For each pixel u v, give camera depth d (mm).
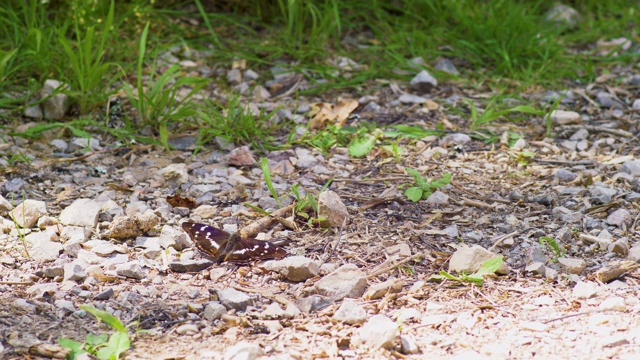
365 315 6582
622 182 9242
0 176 9031
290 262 7215
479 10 13617
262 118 10406
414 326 6520
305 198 8336
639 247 7668
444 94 11750
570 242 7941
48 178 9102
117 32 11844
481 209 8625
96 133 10250
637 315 6629
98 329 6414
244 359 5844
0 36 11711
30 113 10375
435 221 8359
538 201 8773
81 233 7832
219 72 12031
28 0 12359
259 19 13453
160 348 6160
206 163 9648
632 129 10828
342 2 13680
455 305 6863
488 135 10570
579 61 12812
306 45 12539
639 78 12203
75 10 11172
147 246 7695
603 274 7195
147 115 10344
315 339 6316
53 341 6207
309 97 11570
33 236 7742
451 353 6164
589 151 10180
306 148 10062
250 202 8695
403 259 7578
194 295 6926
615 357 6051
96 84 10578
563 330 6453
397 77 12117
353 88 11828
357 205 8656
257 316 6621
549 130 10594
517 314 6723
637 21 14578
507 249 7809
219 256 7414
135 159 9672
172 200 8523
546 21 14086
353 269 7188
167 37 12602
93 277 7129
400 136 10156
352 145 9953
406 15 13734
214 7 13766
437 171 9547
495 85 12000
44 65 10852
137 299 6828
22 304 6645
